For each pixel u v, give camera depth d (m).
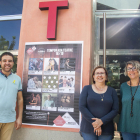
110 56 2.59
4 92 1.88
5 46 2.87
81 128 1.77
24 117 2.38
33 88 2.42
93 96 1.76
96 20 2.69
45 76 2.42
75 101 2.29
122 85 2.02
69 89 2.33
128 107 1.80
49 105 2.35
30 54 2.51
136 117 1.74
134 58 2.56
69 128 2.25
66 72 2.37
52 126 2.29
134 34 2.60
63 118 2.28
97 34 2.66
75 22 2.47
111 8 2.71
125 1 2.70
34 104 2.38
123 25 2.65
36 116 2.35
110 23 2.67
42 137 2.30
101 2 2.73
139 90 1.81
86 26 2.43
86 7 2.48
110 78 2.54
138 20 2.63
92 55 2.55
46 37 2.51
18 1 2.90
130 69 1.89
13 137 2.37
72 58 2.38
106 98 1.73
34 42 2.53
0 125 1.86
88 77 2.30
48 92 2.37
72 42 2.42
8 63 1.93
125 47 2.59
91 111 1.74
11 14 2.91
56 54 2.44
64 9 2.54
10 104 1.90
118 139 2.17
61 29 2.49
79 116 2.25
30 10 2.64
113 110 1.73
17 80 2.10
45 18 2.57
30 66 2.48
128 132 1.78
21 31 2.61
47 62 2.44
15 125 2.31
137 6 2.67
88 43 2.38
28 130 2.35
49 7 2.48
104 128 1.68
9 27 2.91
